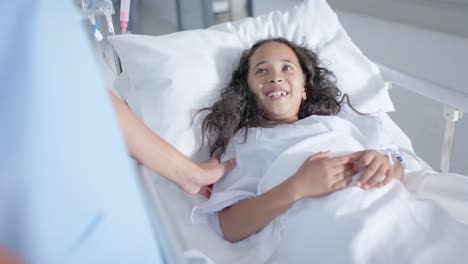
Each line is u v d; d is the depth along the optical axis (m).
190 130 1.18
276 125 1.18
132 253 0.34
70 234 0.30
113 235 0.32
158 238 0.45
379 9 1.70
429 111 1.58
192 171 0.95
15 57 0.26
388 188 0.93
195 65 1.25
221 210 1.01
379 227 0.84
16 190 0.27
